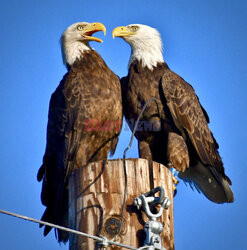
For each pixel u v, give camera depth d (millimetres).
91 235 7230
